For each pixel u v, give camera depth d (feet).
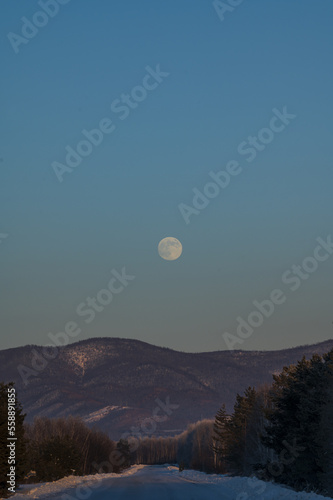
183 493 180.04
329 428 205.67
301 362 258.98
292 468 229.25
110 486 221.66
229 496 166.40
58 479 251.60
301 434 228.02
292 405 248.93
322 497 140.87
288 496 150.82
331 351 247.09
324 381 230.89
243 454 412.98
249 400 427.74
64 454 301.63
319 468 220.84
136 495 170.50
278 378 307.99
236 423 435.53
